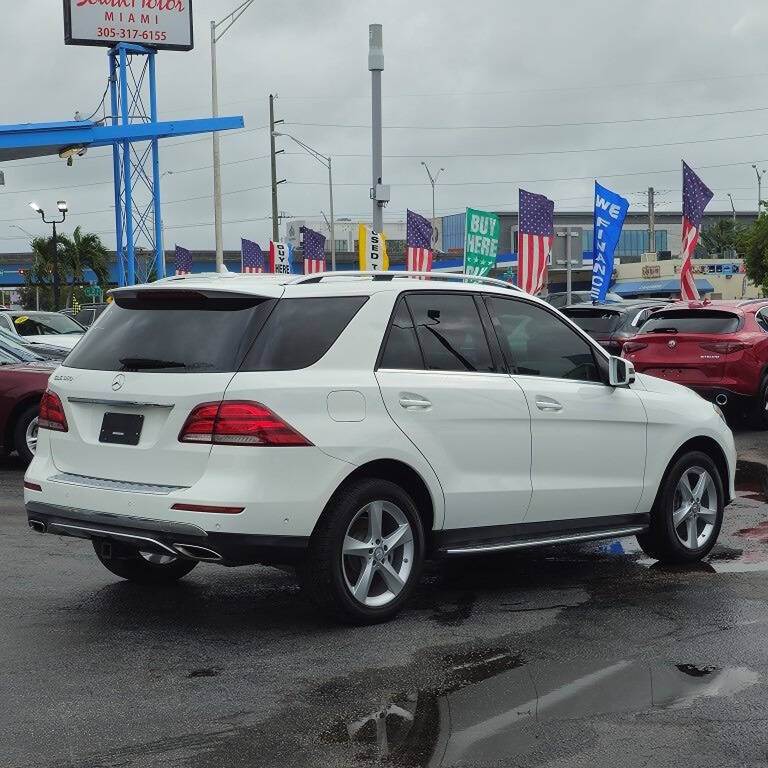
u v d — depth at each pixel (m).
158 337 5.96
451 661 5.39
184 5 40.88
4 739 4.38
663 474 7.48
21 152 31.89
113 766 4.12
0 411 11.86
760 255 57.81
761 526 9.11
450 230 114.44
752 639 5.78
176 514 5.54
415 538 6.16
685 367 15.28
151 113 41.34
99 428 5.99
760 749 4.27
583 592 6.83
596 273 25.98
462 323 6.56
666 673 5.20
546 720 4.58
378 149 20.47
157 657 5.46
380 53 20.20
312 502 5.68
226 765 4.13
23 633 5.86
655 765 4.13
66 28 39.50
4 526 8.84
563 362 7.03
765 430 15.92
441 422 6.23
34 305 96.12
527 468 6.67
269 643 5.70
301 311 5.91
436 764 4.13
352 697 4.87
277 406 5.61
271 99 57.12
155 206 42.41
